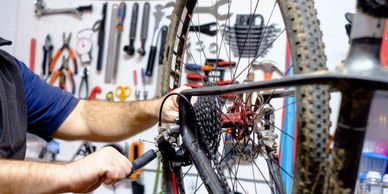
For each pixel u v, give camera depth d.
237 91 0.47
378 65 0.35
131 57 1.47
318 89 0.45
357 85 0.34
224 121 0.74
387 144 1.11
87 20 1.54
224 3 1.32
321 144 0.44
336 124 0.40
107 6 1.51
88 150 1.48
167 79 0.92
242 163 1.23
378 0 0.35
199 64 1.33
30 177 0.61
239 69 1.26
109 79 1.49
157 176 1.39
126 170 0.65
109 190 1.49
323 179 0.43
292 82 0.37
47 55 1.58
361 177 1.09
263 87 0.42
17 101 0.96
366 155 1.10
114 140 1.06
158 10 1.43
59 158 1.52
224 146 0.81
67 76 1.54
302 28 0.48
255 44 1.25
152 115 0.95
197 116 0.66
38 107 1.03
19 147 0.93
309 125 0.44
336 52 1.22
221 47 1.29
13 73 0.96
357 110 0.37
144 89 1.45
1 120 0.87
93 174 0.62
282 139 1.10
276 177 0.77
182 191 0.79
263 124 0.75
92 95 1.50
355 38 0.36
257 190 1.23
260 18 1.27
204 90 0.56
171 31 0.91
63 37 1.56
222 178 0.65
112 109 1.05
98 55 1.50
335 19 1.23
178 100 0.67
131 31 1.45
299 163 0.45
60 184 0.61
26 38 1.62
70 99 1.09
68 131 1.05
